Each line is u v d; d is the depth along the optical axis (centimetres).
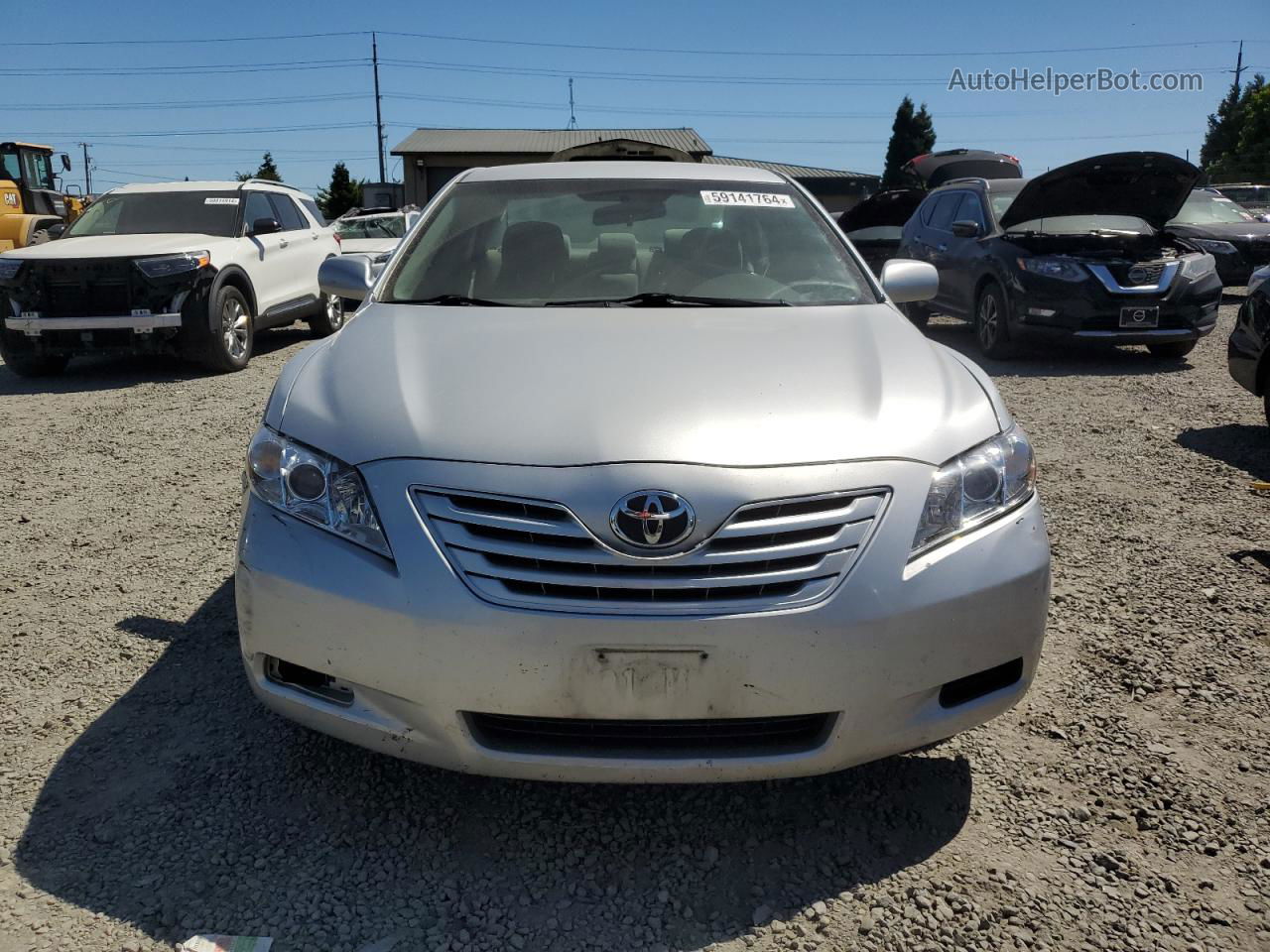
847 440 235
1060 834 248
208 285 880
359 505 231
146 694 313
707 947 212
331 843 243
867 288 353
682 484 221
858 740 226
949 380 272
